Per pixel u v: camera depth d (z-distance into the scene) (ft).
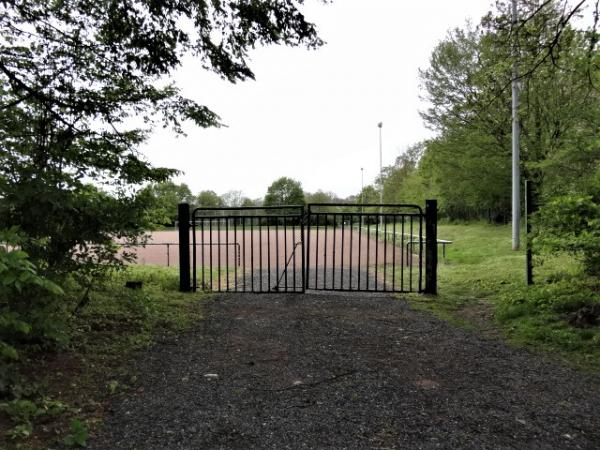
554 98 43.29
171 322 15.56
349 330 14.89
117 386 9.84
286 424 8.11
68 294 14.56
